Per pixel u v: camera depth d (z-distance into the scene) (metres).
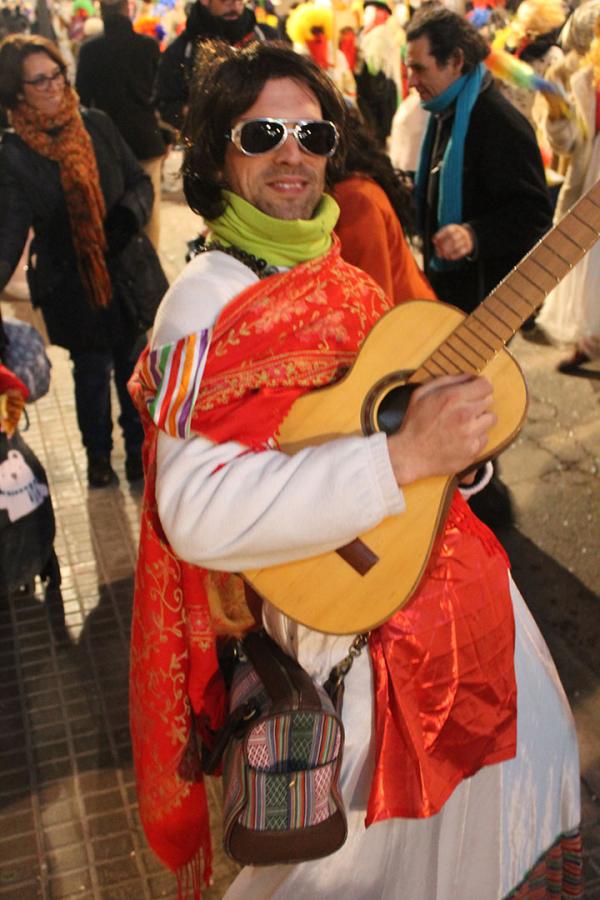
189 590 1.63
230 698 1.64
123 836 2.44
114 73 5.32
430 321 1.54
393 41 6.42
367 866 1.65
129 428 3.96
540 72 5.58
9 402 3.05
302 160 1.49
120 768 2.65
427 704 1.57
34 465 3.24
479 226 3.15
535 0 5.52
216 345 1.44
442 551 1.59
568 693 2.84
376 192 2.45
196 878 1.87
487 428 1.37
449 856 1.68
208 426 1.42
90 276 3.53
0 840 2.45
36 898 2.29
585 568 3.40
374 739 1.58
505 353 1.55
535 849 1.77
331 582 1.47
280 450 1.46
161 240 7.12
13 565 3.21
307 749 1.50
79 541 3.68
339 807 1.53
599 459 4.05
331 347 1.49
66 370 5.16
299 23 5.48
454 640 1.58
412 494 1.47
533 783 1.73
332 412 1.47
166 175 8.51
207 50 1.54
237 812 1.50
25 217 3.41
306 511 1.34
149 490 1.57
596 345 4.68
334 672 1.57
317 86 1.51
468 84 3.17
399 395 1.48
